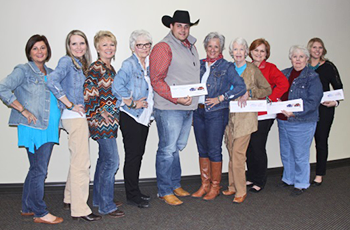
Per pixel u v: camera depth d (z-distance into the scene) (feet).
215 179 10.02
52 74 7.67
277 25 12.49
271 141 12.87
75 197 8.30
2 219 8.59
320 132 11.41
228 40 11.86
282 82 10.19
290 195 10.47
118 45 10.83
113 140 8.55
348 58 14.06
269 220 8.57
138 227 8.14
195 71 9.23
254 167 10.78
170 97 8.64
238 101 9.25
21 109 7.69
